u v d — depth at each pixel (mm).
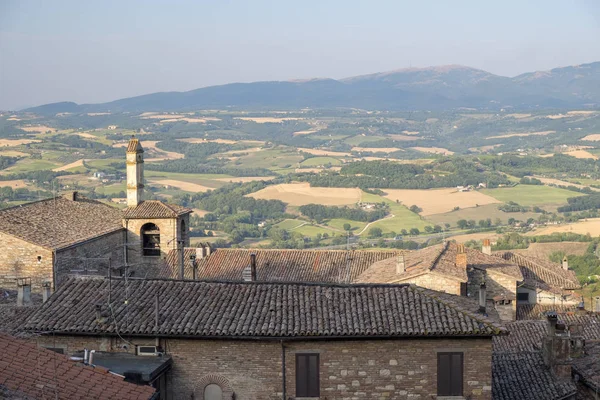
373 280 56281
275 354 35375
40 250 61188
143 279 39750
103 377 28812
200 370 35656
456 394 35375
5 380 26234
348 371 35375
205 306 37156
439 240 161625
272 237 174875
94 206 77750
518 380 38938
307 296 37688
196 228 181875
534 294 68312
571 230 168000
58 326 36031
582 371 40219
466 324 35062
